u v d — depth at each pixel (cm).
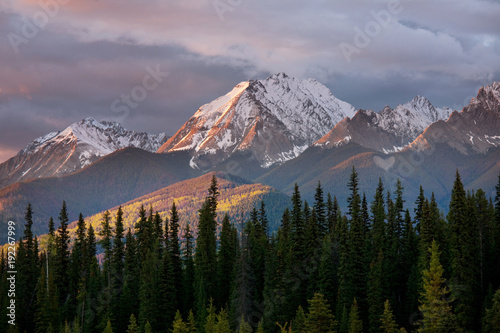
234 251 15200
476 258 11825
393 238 14075
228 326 12056
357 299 12481
